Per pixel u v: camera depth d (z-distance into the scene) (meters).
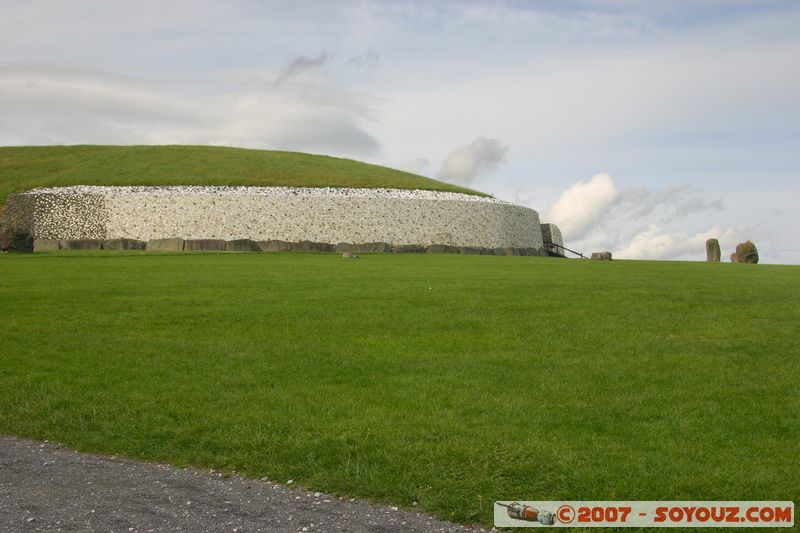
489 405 10.74
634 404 10.80
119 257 35.62
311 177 58.62
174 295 21.36
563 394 11.34
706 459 8.64
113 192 51.34
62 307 19.00
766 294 22.80
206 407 10.62
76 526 6.89
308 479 8.23
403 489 7.86
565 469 8.31
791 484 7.98
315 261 35.28
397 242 51.62
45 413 10.46
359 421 9.94
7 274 26.73
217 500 7.64
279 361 13.43
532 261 38.88
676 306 20.06
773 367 13.05
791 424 9.91
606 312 18.97
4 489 7.85
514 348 14.66
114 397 11.11
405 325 16.95
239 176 57.59
